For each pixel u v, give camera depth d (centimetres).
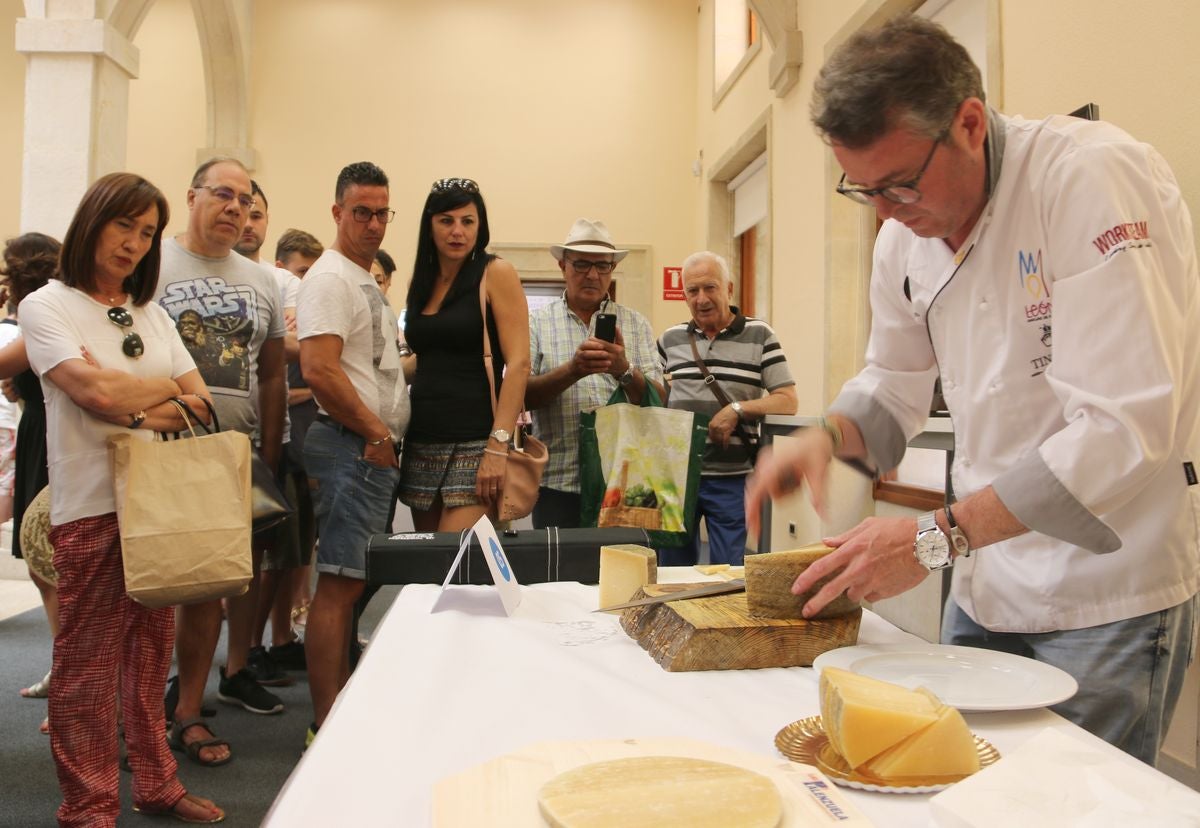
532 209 743
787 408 323
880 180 112
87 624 191
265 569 332
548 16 749
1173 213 104
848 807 61
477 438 248
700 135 740
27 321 188
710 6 706
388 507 239
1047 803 61
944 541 102
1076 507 96
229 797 230
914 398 144
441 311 249
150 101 725
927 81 105
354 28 737
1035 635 119
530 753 69
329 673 233
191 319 250
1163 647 109
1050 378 106
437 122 739
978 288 121
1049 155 111
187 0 730
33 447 261
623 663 111
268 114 728
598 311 316
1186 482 109
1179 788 63
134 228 198
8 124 725
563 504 300
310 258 417
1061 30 257
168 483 189
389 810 69
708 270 334
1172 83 211
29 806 221
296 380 345
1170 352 98
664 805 58
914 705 78
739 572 155
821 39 464
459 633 122
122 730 266
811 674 107
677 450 259
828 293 450
